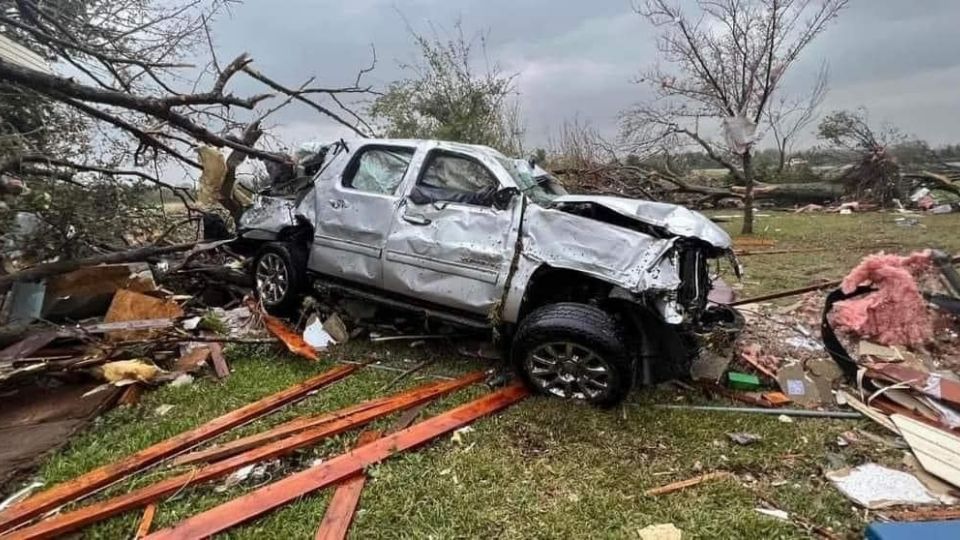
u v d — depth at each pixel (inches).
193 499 106.7
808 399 149.8
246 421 136.2
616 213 155.0
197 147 246.1
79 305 188.1
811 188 633.0
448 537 97.7
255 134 254.2
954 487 111.6
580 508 105.8
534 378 149.5
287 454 121.6
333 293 198.7
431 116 482.0
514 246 155.8
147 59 248.4
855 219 511.2
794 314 220.4
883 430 134.7
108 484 110.0
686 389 156.8
